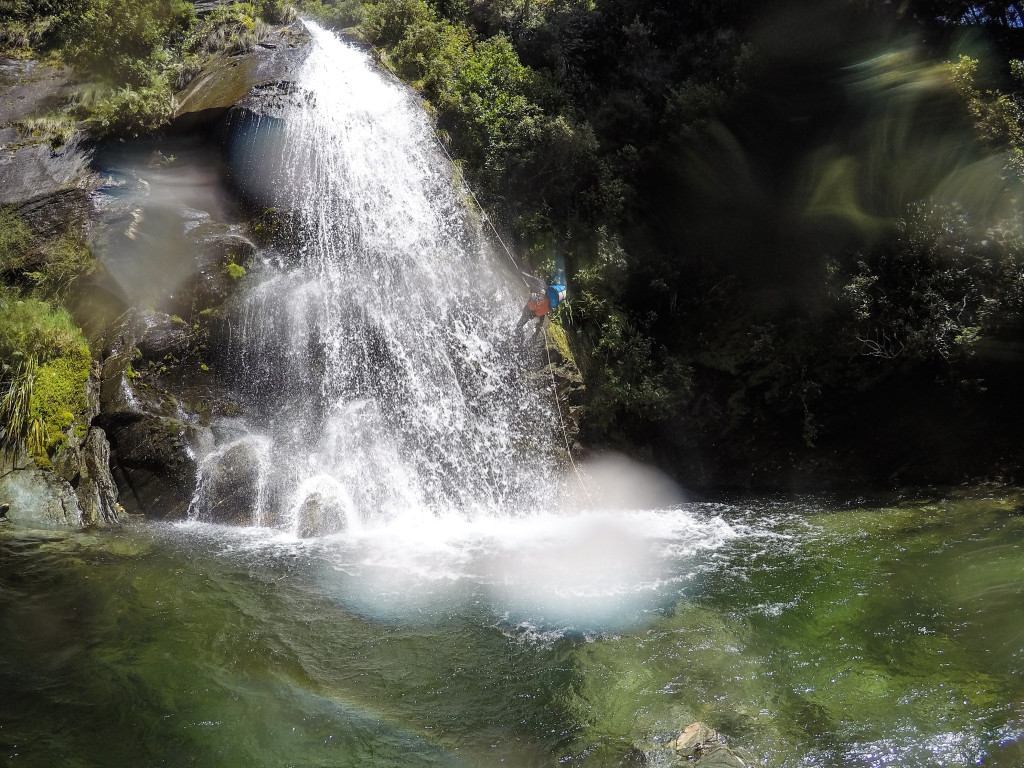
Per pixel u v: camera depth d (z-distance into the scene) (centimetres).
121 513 855
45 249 1016
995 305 1007
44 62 1420
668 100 1316
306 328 1013
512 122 1293
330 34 1462
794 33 1180
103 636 602
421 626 662
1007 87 1191
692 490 1152
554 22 1501
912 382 1088
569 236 1231
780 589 732
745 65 1226
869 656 603
